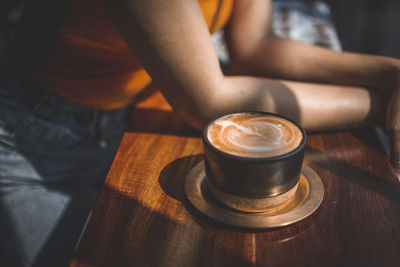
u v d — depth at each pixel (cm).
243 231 36
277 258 34
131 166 46
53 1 52
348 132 53
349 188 42
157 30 42
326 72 57
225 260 34
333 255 34
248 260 34
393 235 36
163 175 44
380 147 49
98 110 79
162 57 44
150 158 47
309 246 35
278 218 36
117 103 71
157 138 51
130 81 62
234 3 62
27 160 69
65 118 73
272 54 61
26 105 68
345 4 180
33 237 63
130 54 56
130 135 52
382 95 52
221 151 35
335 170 45
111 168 45
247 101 48
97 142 83
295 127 38
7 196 65
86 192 73
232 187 36
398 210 39
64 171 74
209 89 47
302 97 50
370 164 46
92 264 34
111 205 40
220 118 40
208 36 45
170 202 40
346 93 52
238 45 63
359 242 35
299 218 36
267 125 39
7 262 60
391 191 41
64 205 69
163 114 58
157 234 36
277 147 36
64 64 62
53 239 64
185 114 50
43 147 72
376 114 51
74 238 64
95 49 57
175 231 37
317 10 115
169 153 48
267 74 62
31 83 67
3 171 66
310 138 51
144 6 40
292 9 115
